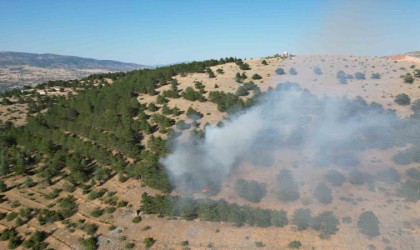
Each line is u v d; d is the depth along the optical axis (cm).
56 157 8519
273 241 5981
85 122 10031
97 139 9212
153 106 10700
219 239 6156
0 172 8356
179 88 12369
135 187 7581
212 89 11925
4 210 7288
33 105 12375
